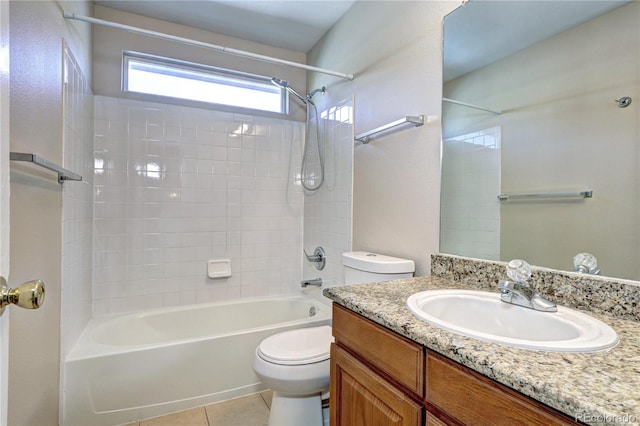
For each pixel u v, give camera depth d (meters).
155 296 2.38
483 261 1.23
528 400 0.56
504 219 1.20
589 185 0.97
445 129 1.44
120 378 1.64
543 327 0.88
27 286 0.54
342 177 2.26
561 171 1.04
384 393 0.88
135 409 1.67
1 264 0.50
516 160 1.17
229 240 2.62
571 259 1.00
